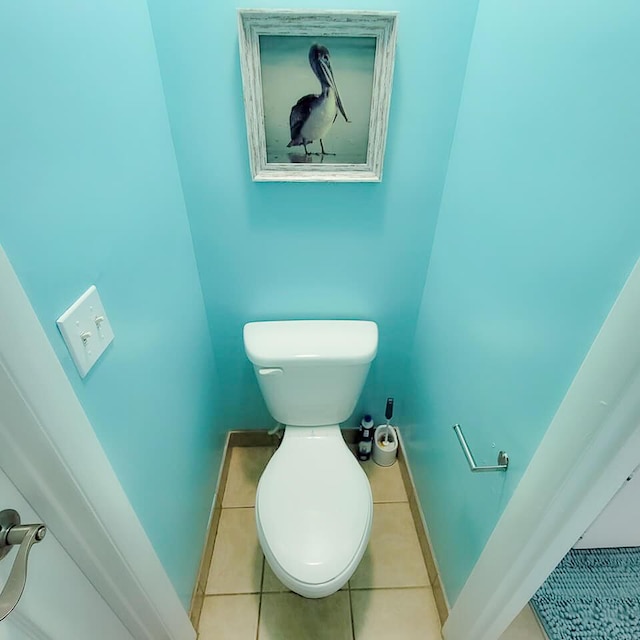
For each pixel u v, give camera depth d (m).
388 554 1.38
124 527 0.72
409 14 0.87
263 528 1.04
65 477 0.56
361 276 1.27
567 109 0.59
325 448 1.27
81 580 0.69
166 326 0.96
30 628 0.57
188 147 1.02
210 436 1.40
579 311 0.57
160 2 0.84
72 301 0.57
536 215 0.67
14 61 0.46
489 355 0.86
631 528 1.24
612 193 0.50
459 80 0.96
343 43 0.89
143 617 0.87
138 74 0.81
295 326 1.31
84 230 0.61
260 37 0.87
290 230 1.16
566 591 1.24
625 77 0.47
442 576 1.20
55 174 0.54
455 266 1.04
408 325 1.40
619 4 0.48
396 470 1.67
